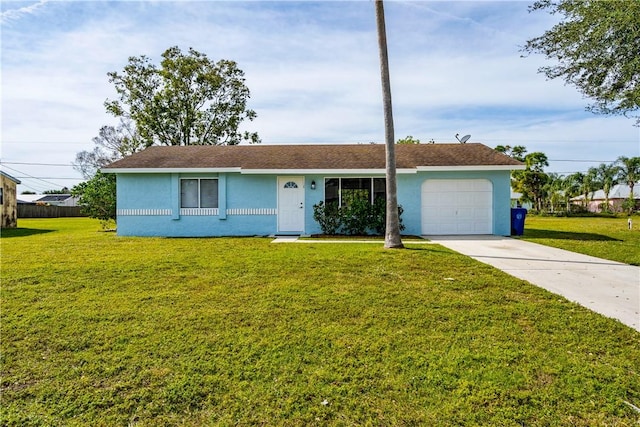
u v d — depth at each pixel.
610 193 38.94
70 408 2.75
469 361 3.43
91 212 18.53
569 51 9.87
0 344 3.82
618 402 2.79
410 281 6.34
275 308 4.93
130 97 26.41
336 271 7.11
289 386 3.04
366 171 13.56
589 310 4.81
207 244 11.28
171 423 2.59
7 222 21.06
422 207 14.05
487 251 9.60
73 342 3.87
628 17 8.14
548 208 36.03
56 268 7.41
